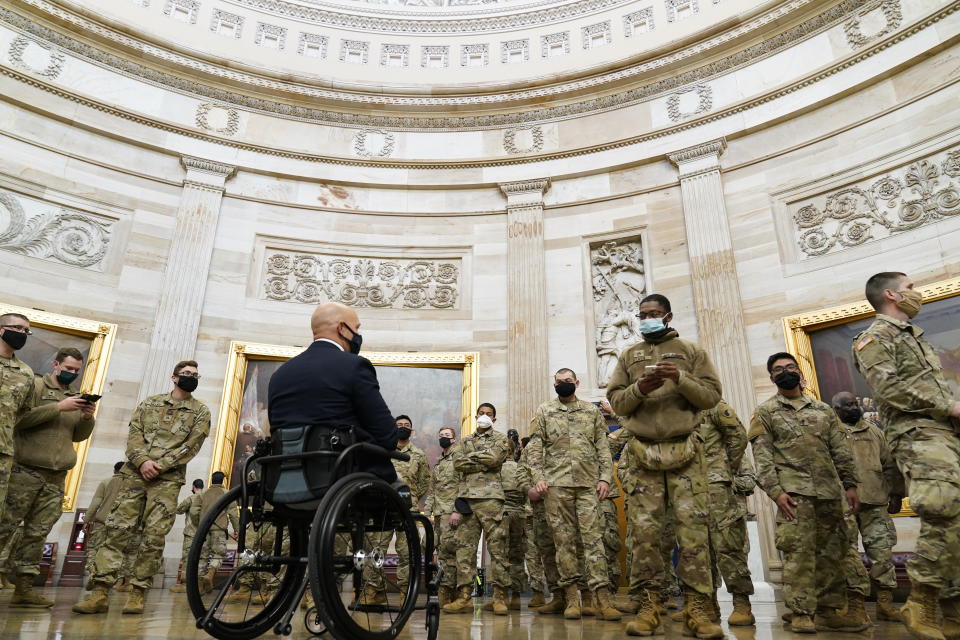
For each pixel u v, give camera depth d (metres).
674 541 5.41
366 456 2.84
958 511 2.94
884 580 4.86
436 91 12.38
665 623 4.44
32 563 4.95
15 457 4.86
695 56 11.10
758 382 9.16
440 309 11.39
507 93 12.30
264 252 11.34
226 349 10.52
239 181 11.51
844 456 4.32
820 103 9.70
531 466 5.05
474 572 5.48
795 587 3.86
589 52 12.54
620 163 11.30
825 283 9.01
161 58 11.33
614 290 10.88
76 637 2.99
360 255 11.67
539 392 10.36
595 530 4.81
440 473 6.61
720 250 9.92
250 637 2.78
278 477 2.70
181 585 8.04
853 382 8.36
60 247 9.84
